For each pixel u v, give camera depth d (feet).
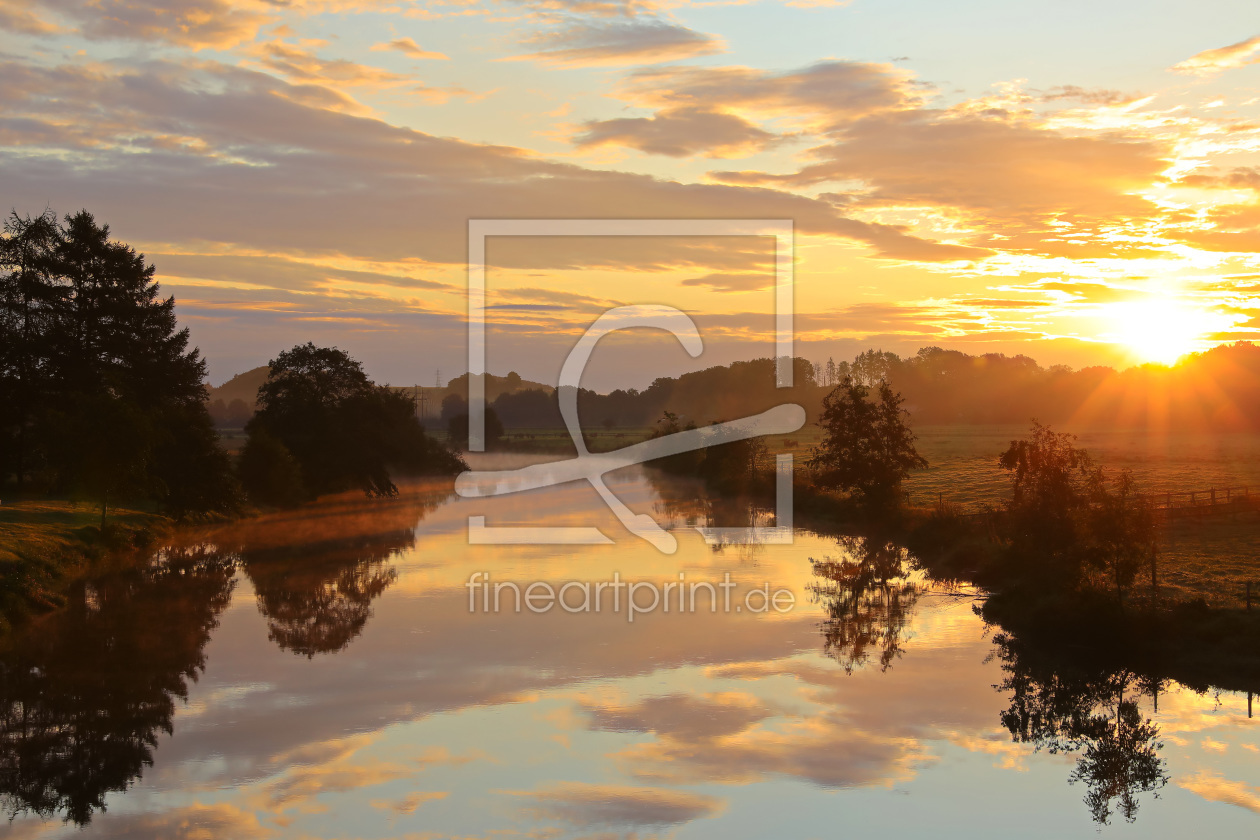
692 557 135.13
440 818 50.37
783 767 57.21
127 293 195.72
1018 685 72.79
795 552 139.74
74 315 188.85
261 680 74.08
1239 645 74.95
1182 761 58.13
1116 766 57.21
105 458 136.15
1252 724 63.67
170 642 86.17
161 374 193.67
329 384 241.55
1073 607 84.12
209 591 111.34
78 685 72.54
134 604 103.30
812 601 103.55
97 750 59.36
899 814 51.08
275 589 112.57
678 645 84.53
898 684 73.05
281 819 50.03
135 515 163.43
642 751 59.77
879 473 167.32
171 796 52.75
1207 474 227.40
